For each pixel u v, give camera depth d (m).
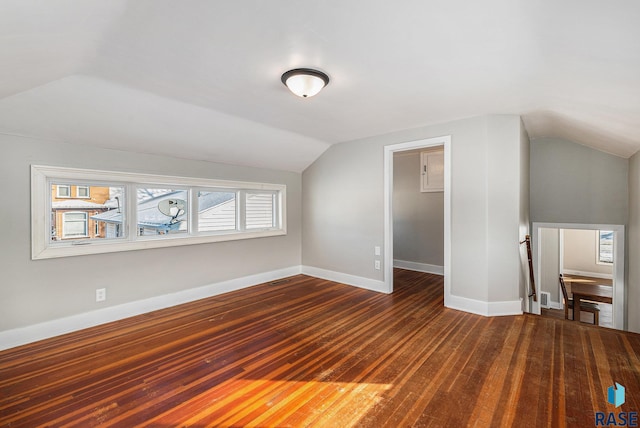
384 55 1.90
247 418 1.66
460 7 1.39
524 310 3.72
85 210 2.96
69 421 1.62
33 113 2.37
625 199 3.98
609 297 5.23
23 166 2.54
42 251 2.62
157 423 1.62
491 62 1.96
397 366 2.20
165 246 3.45
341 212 4.56
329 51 1.86
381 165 4.06
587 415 1.66
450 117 3.28
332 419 1.65
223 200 4.18
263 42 1.75
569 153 4.32
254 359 2.30
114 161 3.05
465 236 3.36
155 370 2.14
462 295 3.39
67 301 2.78
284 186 4.85
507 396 1.84
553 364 2.21
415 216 5.48
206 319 3.11
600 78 2.00
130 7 1.39
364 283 4.30
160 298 3.43
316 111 3.07
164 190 3.57
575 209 4.29
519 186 3.24
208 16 1.48
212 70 2.13
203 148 3.57
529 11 1.40
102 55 1.91
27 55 1.68
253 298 3.82
